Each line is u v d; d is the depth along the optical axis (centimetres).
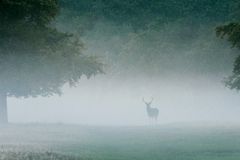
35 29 9606
